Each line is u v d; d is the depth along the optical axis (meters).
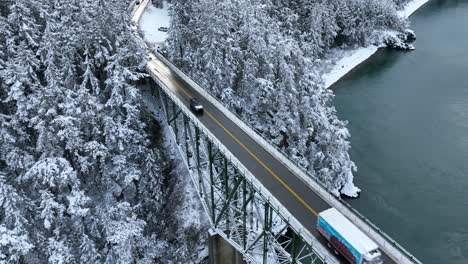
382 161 57.62
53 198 36.97
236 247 36.84
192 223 44.19
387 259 24.97
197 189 43.56
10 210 34.25
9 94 38.75
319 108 55.91
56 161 37.09
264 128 57.53
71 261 36.72
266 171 33.44
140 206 44.84
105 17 47.41
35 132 42.75
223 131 39.84
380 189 52.62
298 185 31.77
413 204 49.72
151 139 50.69
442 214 47.78
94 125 42.28
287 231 43.91
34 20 47.31
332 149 52.94
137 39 56.69
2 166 40.44
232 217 37.25
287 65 56.44
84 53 45.34
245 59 58.66
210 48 54.31
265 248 31.89
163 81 52.69
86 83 45.72
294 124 55.19
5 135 37.84
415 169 55.44
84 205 40.72
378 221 47.62
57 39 46.19
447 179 53.06
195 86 50.88
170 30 61.38
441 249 43.25
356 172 55.88
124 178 44.12
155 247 42.31
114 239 36.53
